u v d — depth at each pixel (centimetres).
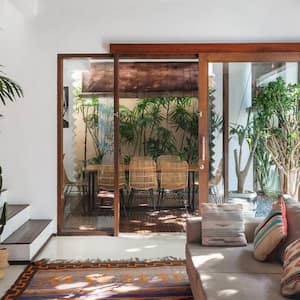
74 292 332
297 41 529
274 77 534
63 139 542
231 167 538
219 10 526
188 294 326
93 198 548
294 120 536
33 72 527
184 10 526
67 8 525
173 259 421
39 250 451
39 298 320
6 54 525
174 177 592
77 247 472
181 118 587
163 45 523
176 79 579
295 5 526
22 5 459
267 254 280
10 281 358
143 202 595
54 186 532
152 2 525
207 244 324
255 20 527
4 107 528
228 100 533
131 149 584
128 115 577
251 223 340
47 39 527
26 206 517
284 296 219
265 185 541
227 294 223
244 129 536
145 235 528
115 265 402
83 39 527
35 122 530
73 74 539
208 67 528
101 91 543
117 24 527
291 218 288
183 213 595
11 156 530
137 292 331
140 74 575
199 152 534
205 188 534
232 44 525
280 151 539
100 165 546
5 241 417
